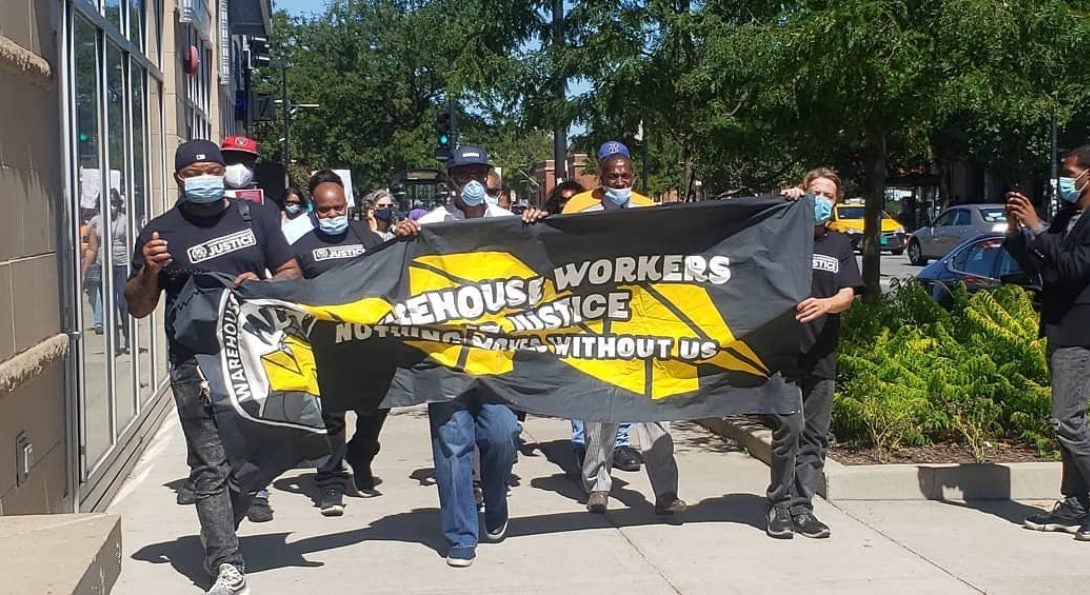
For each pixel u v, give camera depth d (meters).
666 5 11.62
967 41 7.77
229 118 22.28
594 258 5.83
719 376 5.91
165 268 5.08
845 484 6.87
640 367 5.88
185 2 11.95
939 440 7.69
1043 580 5.42
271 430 5.17
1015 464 7.01
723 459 8.12
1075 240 5.80
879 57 7.90
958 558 5.76
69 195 6.04
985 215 30.77
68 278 5.96
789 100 8.72
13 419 4.91
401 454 8.45
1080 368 5.89
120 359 7.85
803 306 5.76
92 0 7.10
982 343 7.98
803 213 5.80
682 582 5.40
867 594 5.24
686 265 5.86
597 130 13.73
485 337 5.73
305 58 48.66
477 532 5.81
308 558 5.81
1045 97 8.67
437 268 5.68
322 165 48.91
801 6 8.87
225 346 5.04
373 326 5.53
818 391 6.06
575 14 12.37
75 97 6.28
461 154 6.27
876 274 9.59
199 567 5.64
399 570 5.60
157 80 10.49
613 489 7.27
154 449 8.66
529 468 7.96
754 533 6.21
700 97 11.45
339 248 6.87
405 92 46.62
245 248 5.21
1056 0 7.80
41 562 3.98
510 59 13.18
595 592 5.26
